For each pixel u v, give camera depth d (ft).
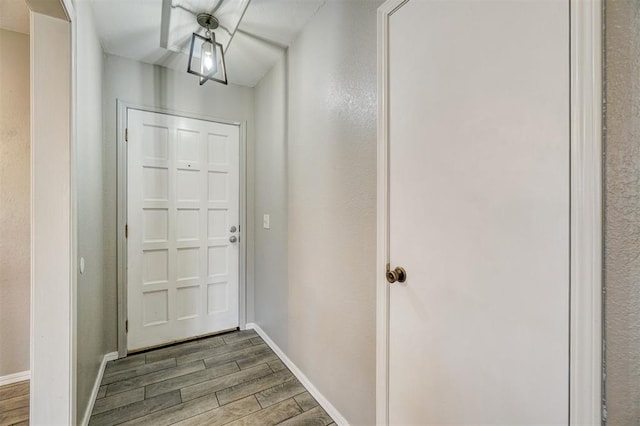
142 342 7.58
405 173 3.70
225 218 8.71
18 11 5.76
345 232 4.88
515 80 2.53
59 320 3.87
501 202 2.65
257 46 6.84
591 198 2.07
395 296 3.87
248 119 9.02
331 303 5.27
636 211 1.90
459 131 3.02
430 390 3.39
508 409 2.63
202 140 8.33
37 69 3.79
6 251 6.31
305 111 6.10
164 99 7.79
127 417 5.17
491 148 2.73
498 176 2.67
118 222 7.22
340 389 5.03
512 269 2.58
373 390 4.30
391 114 3.90
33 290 3.78
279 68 7.32
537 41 2.37
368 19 4.33
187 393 5.85
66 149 3.91
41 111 3.81
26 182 6.42
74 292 4.02
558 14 2.24
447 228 3.16
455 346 3.10
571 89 2.16
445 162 3.18
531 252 2.44
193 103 8.18
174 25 5.87
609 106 2.01
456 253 3.07
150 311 7.70
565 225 2.21
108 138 7.10
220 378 6.40
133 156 7.43
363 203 4.47
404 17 3.68
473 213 2.90
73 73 4.00
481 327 2.84
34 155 3.78
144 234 7.59
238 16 5.54
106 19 5.83
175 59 7.39
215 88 8.50
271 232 7.84
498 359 2.70
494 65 2.69
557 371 2.28
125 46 6.81
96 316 5.95
